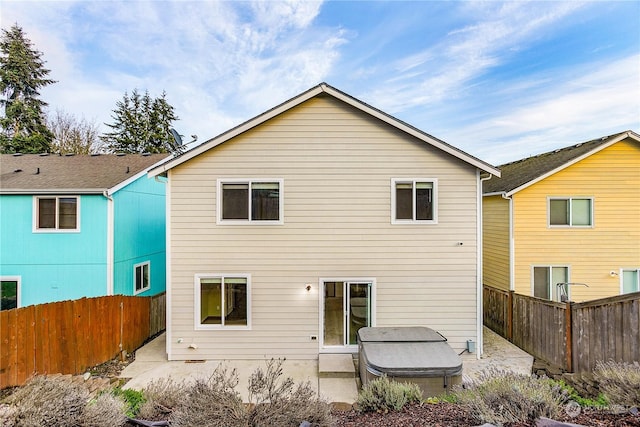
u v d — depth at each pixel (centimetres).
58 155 1487
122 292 1167
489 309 1162
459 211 926
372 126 930
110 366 856
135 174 1230
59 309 743
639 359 642
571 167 1191
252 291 914
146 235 1336
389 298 920
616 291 1172
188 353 906
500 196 1255
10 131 2694
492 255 1320
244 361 898
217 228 916
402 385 544
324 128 929
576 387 641
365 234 923
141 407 496
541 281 1195
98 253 1097
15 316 655
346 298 920
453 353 660
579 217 1193
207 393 422
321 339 911
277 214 923
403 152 928
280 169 924
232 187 926
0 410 367
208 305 915
